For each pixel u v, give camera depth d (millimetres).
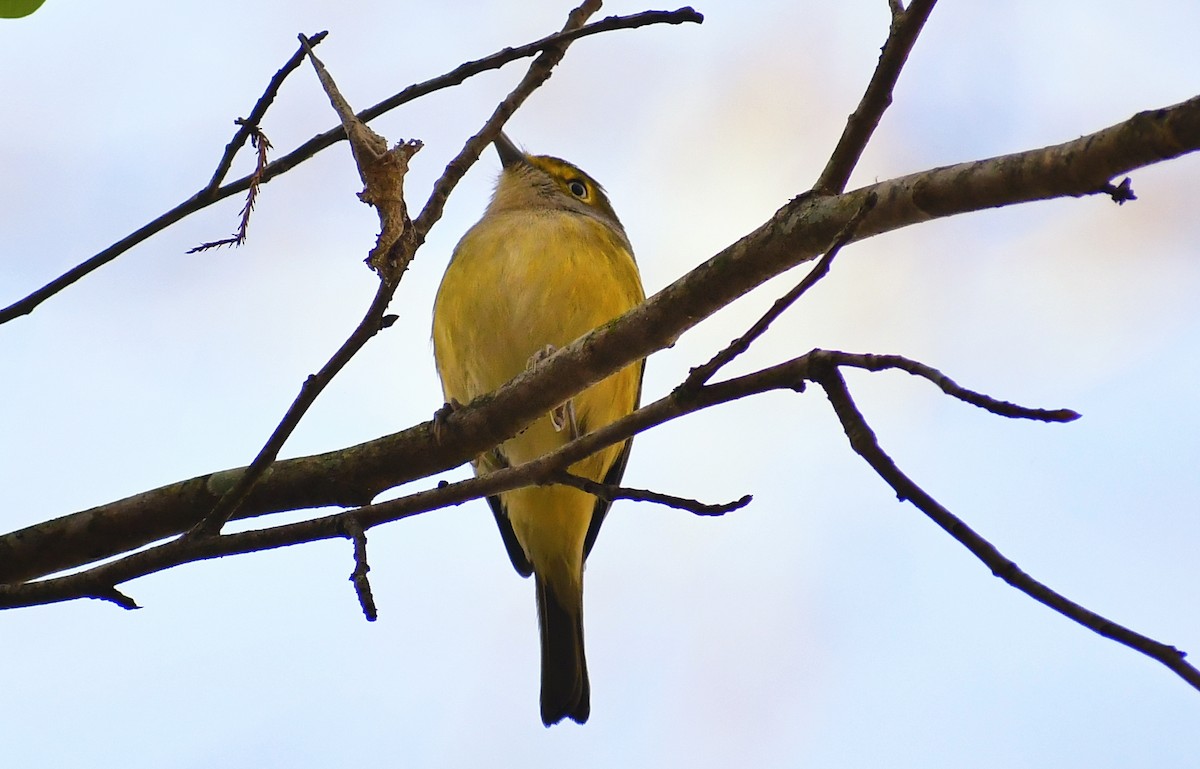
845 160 6465
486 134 7355
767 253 6457
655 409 6277
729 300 6770
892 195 5941
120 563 6508
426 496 6648
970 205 5684
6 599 6531
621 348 7176
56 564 7699
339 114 5551
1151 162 5055
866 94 6391
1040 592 5297
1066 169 5250
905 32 6242
